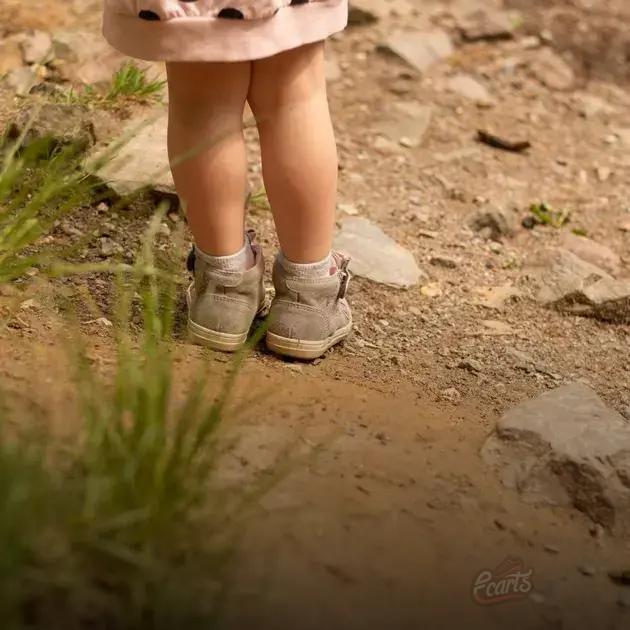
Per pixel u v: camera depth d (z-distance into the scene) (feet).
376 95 23.38
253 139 20.29
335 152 12.86
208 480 10.16
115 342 13.03
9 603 8.33
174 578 9.04
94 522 9.04
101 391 11.24
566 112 24.04
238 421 11.69
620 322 16.84
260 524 10.24
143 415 9.97
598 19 27.84
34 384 11.46
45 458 9.70
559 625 10.00
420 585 10.02
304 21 11.98
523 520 11.23
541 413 12.41
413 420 12.67
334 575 9.89
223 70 12.14
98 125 17.92
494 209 19.22
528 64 25.49
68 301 13.83
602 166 22.08
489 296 17.13
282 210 12.93
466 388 14.05
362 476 11.23
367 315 15.78
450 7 27.35
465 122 22.97
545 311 16.93
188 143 12.51
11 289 13.78
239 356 11.52
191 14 11.48
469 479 11.61
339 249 17.21
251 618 9.29
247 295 13.33
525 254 18.65
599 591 10.48
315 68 12.51
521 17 27.48
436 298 16.76
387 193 19.98
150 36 11.66
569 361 15.48
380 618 9.57
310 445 11.57
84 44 20.93
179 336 13.62
